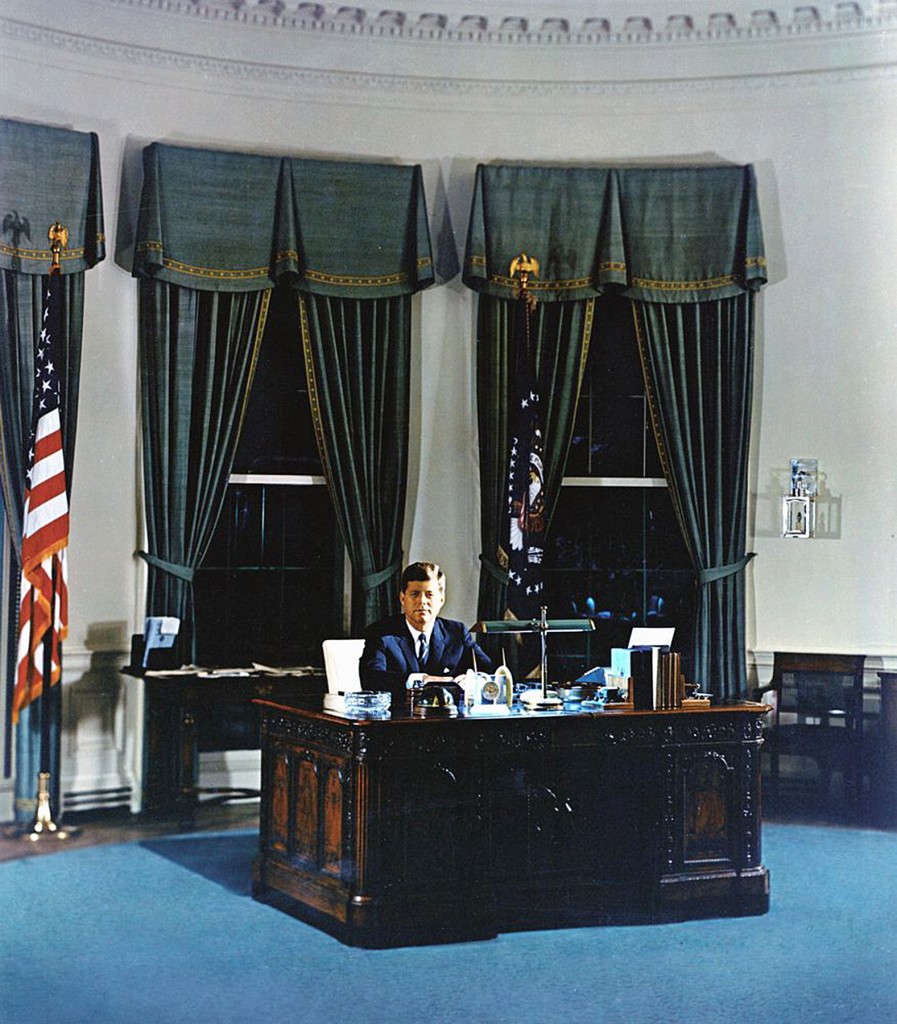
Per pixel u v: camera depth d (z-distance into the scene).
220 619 7.19
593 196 7.23
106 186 6.78
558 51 7.34
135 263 6.71
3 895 5.14
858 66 7.30
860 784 6.83
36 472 6.12
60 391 6.46
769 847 6.11
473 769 4.64
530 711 4.80
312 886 4.78
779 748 6.96
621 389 7.55
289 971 4.27
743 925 4.84
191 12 6.91
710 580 7.23
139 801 6.62
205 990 4.10
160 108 6.92
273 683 6.50
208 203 6.84
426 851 4.58
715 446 7.27
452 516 7.34
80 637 6.66
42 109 6.58
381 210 7.11
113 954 4.41
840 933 4.75
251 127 7.11
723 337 7.30
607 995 4.11
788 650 7.31
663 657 4.96
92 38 6.70
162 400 6.79
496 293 7.15
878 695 7.14
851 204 7.38
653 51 7.35
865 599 7.29
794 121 7.39
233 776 6.94
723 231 7.26
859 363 7.37
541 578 7.09
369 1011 3.93
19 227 6.39
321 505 7.38
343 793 4.56
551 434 7.21
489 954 4.47
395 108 7.30
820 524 7.34
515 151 7.39
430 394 7.33
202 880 5.39
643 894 4.85
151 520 6.77
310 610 7.35
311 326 7.05
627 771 4.85
